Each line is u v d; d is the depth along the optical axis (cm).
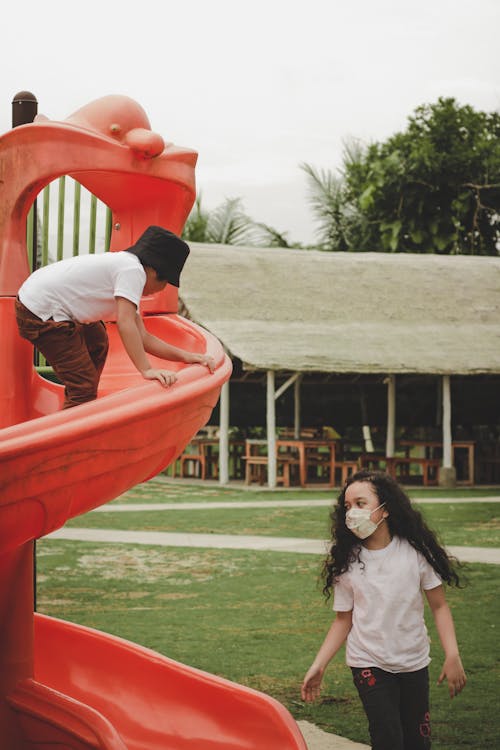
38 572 1115
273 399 2147
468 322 2420
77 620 870
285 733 488
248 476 2258
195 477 2473
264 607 934
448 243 3378
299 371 2111
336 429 2795
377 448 2831
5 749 466
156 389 399
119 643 563
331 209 3566
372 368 2150
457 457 2489
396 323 2361
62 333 425
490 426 2642
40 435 356
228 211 3606
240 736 503
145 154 460
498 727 584
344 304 2388
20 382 461
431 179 3338
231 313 2261
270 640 804
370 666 412
